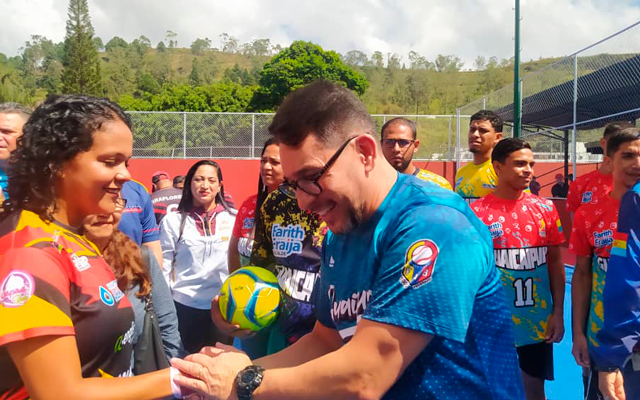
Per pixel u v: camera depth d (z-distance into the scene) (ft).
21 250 4.12
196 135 55.16
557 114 44.73
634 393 7.86
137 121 53.83
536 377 10.57
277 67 130.41
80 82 157.38
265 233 9.40
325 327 5.45
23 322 3.88
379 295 4.09
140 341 6.71
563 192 43.50
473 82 365.20
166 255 12.40
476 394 4.17
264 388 4.36
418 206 4.20
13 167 4.38
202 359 4.84
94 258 4.73
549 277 10.91
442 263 3.92
